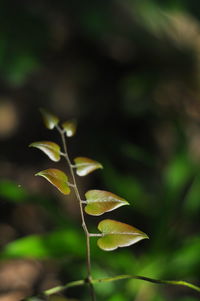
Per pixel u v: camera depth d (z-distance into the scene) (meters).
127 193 1.55
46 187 2.20
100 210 0.62
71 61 2.77
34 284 1.79
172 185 1.48
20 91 2.65
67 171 2.28
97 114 2.59
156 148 2.40
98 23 2.07
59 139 2.47
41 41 1.76
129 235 0.61
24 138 2.48
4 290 1.77
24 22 1.74
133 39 2.39
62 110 2.60
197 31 2.38
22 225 2.03
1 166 2.31
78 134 2.47
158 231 1.41
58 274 1.81
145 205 1.56
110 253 1.30
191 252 1.37
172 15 2.26
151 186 2.12
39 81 2.68
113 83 2.73
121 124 2.55
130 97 2.57
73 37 2.68
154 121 2.52
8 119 2.54
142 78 2.57
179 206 1.52
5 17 1.73
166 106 2.54
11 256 1.12
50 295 0.63
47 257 1.15
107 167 1.57
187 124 2.43
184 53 2.45
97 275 1.39
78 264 1.42
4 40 1.70
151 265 1.36
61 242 1.16
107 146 2.25
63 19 2.44
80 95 2.68
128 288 1.33
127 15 2.14
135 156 1.74
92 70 2.76
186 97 2.57
